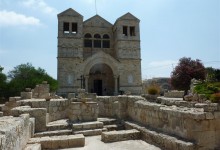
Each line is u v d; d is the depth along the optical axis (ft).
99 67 190.19
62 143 32.83
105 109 57.47
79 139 33.58
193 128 28.63
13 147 21.62
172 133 33.19
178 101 44.45
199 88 72.79
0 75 128.57
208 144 28.30
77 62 180.04
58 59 177.68
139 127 40.09
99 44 203.00
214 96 33.32
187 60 135.44
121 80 183.62
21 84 126.72
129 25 195.21
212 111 28.99
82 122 44.93
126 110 51.98
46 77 141.18
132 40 192.54
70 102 48.57
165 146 31.04
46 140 32.40
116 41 194.80
